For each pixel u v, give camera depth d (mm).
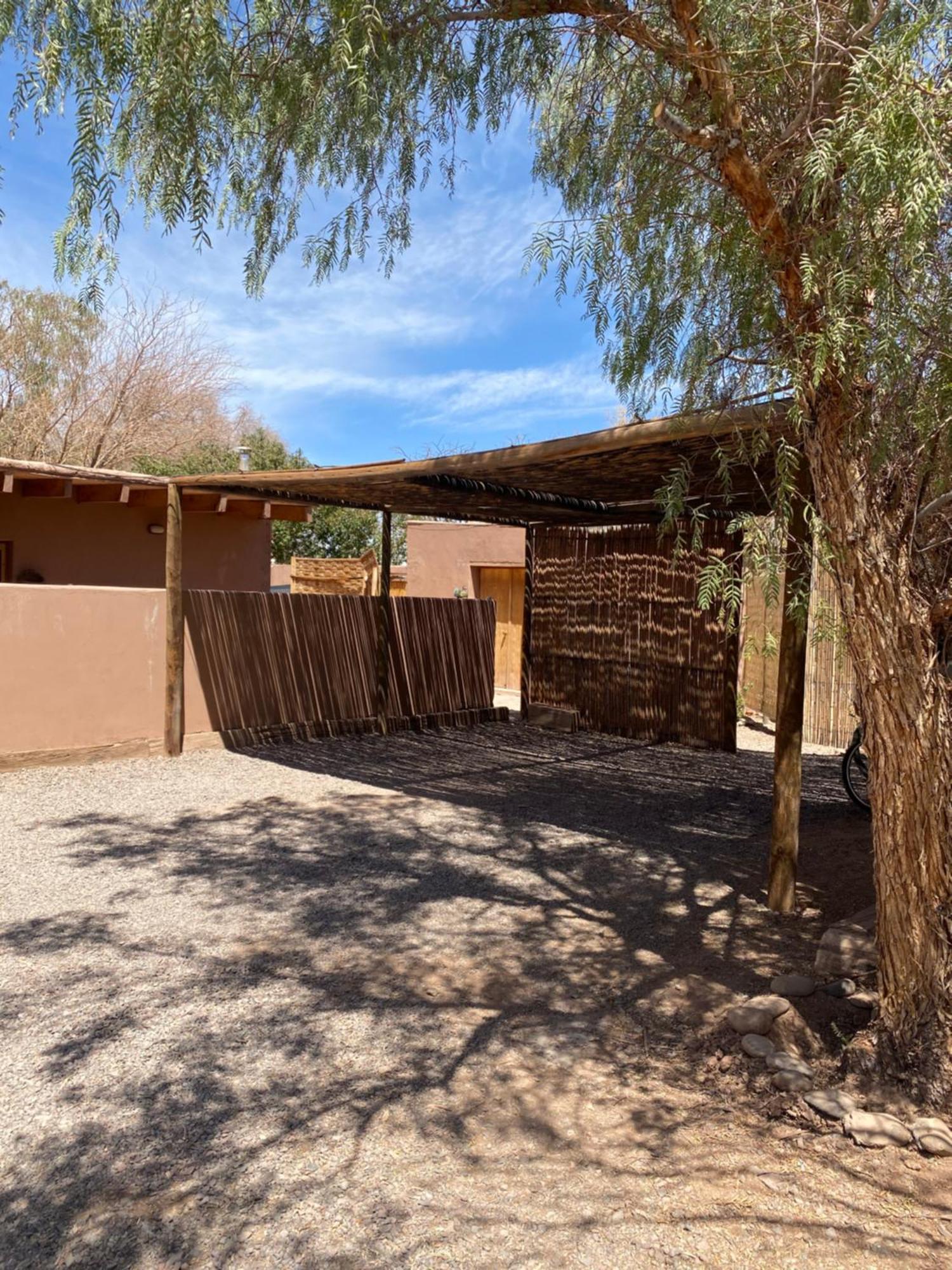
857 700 3559
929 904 2865
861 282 2795
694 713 10102
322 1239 2203
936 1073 2828
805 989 3627
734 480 6594
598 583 11117
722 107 3299
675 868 5543
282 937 4266
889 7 3176
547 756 9508
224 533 12531
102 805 6820
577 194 4961
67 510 10961
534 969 3961
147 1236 2209
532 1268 2105
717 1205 2352
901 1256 2166
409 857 5672
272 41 4059
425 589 16828
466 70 4797
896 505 2830
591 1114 2805
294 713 10172
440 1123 2730
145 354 18703
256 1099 2848
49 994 3574
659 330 4262
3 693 7711
